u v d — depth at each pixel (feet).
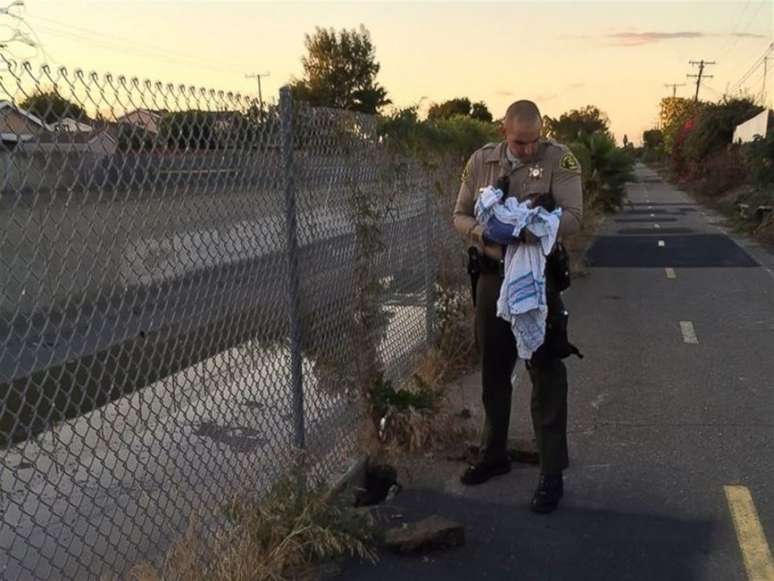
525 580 11.05
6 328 7.84
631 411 18.31
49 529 10.29
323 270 13.34
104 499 10.51
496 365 13.55
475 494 13.80
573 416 18.07
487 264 12.81
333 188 13.62
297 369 12.30
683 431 16.87
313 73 197.26
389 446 15.35
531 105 11.88
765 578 10.99
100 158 8.29
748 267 42.34
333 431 14.05
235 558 10.49
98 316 8.73
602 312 30.55
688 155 139.54
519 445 15.21
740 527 12.47
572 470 14.85
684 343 25.00
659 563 11.44
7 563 9.61
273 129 11.53
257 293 11.37
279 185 11.74
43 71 7.40
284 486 11.85
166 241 9.45
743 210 67.92
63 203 7.91
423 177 19.66
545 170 12.17
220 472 10.96
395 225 17.30
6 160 7.29
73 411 9.06
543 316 11.96
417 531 11.84
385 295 16.65
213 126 10.05
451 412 17.30
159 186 9.20
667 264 44.16
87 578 9.46
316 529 11.32
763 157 67.15
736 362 22.53
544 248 11.78
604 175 62.59
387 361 17.16
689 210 86.74
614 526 12.59
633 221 73.67
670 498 13.55
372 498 13.87
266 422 11.78
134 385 9.53
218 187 10.28
